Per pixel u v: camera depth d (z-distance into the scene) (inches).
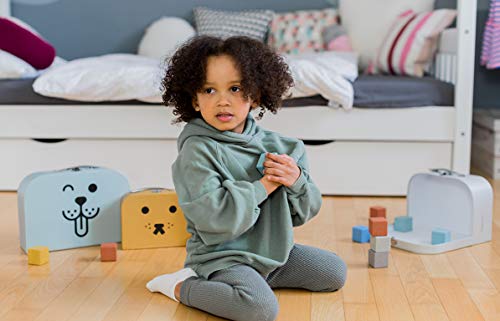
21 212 82.8
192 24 155.2
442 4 149.3
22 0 155.5
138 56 135.0
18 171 115.6
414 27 128.2
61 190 83.0
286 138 69.1
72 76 111.7
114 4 155.3
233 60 62.4
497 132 127.7
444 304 65.5
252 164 65.6
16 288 69.9
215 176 63.1
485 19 147.0
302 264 67.6
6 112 113.4
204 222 62.1
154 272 75.3
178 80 64.4
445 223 89.1
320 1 151.9
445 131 111.1
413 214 92.7
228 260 63.4
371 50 140.8
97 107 112.8
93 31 156.5
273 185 63.1
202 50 63.0
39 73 121.9
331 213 101.7
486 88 149.3
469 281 72.1
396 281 71.9
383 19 140.8
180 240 85.1
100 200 85.3
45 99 113.0
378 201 110.0
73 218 84.0
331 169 113.3
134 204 83.3
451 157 112.2
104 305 65.3
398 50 128.8
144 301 66.3
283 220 64.6
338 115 111.1
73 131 113.5
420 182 91.5
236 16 146.9
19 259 79.8
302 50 144.5
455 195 87.4
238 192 61.5
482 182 86.9
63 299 66.9
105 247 78.9
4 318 62.1
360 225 94.7
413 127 111.1
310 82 109.0
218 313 62.1
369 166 113.0
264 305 59.7
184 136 66.4
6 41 118.5
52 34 156.6
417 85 111.0
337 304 65.5
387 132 111.3
